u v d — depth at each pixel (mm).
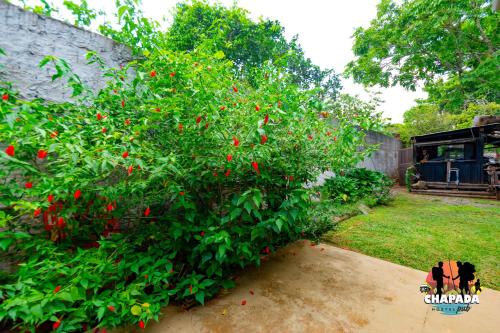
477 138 7230
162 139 2023
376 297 1921
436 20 7129
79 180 1540
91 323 1494
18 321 1590
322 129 2584
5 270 1785
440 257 2674
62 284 1440
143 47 2584
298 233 3074
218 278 2070
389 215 4633
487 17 6652
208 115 1755
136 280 1696
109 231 2104
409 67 9688
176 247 1972
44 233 1807
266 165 2195
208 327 1591
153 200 2152
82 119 1931
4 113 1283
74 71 2275
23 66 2008
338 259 2615
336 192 4867
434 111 12250
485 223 4035
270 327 1592
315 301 1870
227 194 2279
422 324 1611
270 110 1827
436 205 5766
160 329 1569
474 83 8828
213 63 2303
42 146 1483
